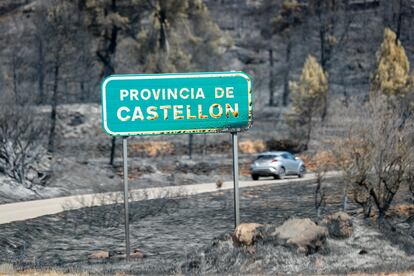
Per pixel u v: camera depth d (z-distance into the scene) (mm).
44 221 34125
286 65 158000
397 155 30359
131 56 133125
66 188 55312
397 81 94938
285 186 51906
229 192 49031
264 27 188750
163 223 34969
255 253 20688
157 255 25688
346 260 20688
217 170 73938
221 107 25953
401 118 31594
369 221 23281
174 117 25750
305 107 96125
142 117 25625
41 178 54469
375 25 185375
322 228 21391
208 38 143875
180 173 71062
